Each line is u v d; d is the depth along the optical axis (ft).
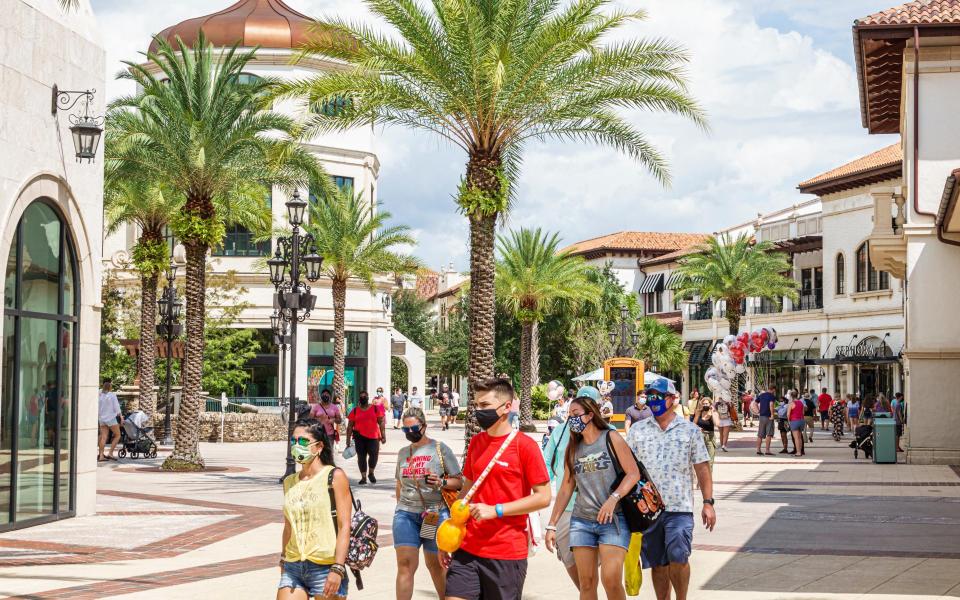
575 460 25.89
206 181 86.63
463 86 64.03
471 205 63.72
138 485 73.82
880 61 96.22
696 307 247.09
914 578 36.35
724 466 92.38
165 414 123.13
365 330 193.47
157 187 111.86
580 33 64.34
